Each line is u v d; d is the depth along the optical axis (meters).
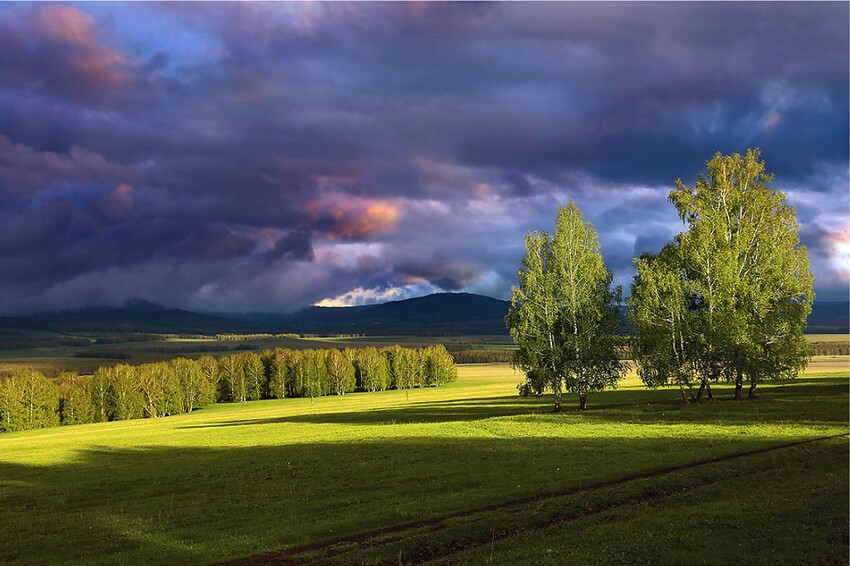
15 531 33.56
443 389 197.12
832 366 169.50
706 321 73.81
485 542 25.30
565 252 82.88
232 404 193.12
